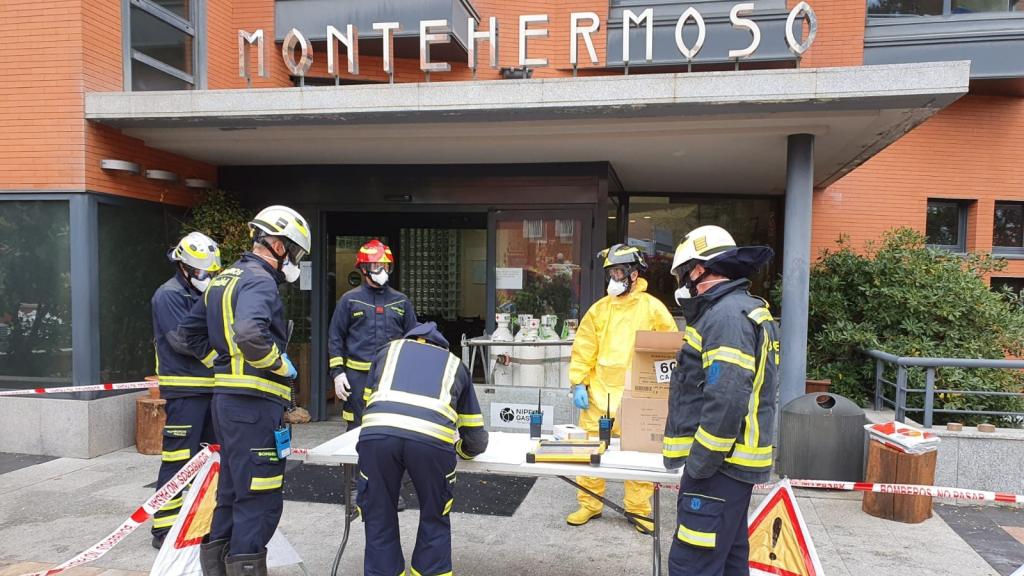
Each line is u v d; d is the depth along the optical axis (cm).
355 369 446
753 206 875
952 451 470
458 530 407
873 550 382
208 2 696
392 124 513
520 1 810
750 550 307
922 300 595
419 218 883
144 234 604
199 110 516
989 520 432
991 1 798
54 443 548
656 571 309
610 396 400
